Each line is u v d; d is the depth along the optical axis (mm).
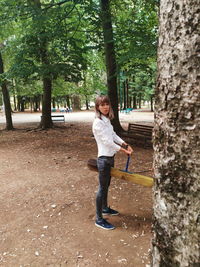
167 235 1319
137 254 2393
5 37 11938
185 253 1232
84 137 9922
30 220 3113
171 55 1224
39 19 7691
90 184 4387
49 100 12859
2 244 2605
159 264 1389
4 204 3615
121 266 2232
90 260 2324
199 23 1105
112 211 3201
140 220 3053
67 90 22156
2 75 9500
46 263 2297
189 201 1199
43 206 3514
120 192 3971
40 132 11711
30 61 9102
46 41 8914
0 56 12328
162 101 1304
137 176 2582
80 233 2785
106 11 7973
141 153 6820
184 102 1185
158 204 1376
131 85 30250
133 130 8641
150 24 8156
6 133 11781
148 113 27203
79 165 5699
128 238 2668
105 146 2646
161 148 1334
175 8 1187
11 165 5887
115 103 9508
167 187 1303
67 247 2531
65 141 9062
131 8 9602
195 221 1179
